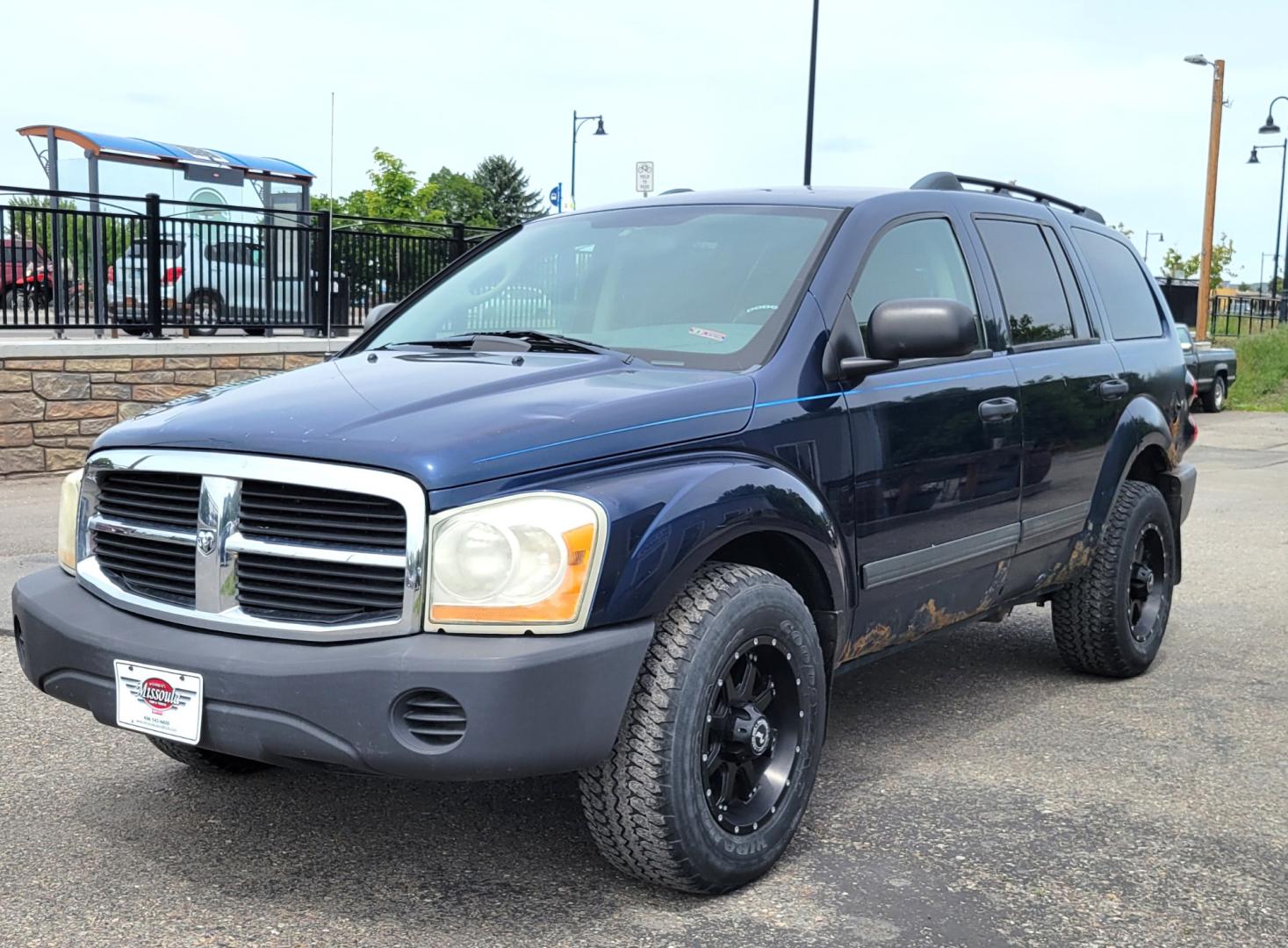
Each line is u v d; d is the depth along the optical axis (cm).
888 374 394
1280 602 698
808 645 340
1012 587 462
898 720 480
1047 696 514
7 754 422
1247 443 1667
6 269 1088
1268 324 3878
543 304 417
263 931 303
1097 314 525
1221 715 489
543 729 283
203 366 1186
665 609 310
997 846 358
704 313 385
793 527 339
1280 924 314
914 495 397
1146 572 539
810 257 391
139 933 301
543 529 288
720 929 306
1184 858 353
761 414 348
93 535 338
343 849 352
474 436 297
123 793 391
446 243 1453
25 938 298
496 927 306
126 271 1166
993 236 472
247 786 398
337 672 284
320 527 299
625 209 458
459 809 381
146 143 1764
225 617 304
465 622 286
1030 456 453
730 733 323
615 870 339
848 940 301
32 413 1073
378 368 363
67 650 321
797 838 362
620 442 313
